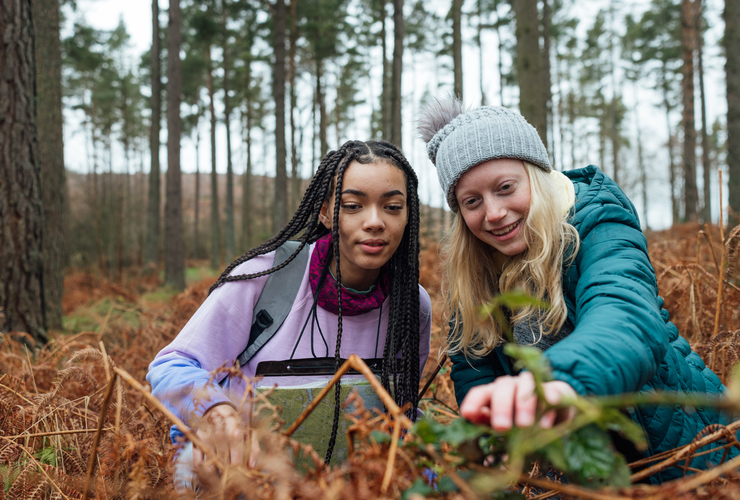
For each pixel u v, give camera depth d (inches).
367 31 831.7
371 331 60.7
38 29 233.5
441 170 58.9
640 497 23.1
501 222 55.3
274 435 31.4
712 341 63.9
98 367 83.6
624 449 46.6
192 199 1877.5
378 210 54.5
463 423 25.5
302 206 61.1
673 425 47.1
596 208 53.1
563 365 31.2
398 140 439.2
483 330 60.3
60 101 232.1
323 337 59.3
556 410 25.1
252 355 59.4
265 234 1090.1
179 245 454.9
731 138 276.4
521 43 199.0
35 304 135.7
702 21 657.0
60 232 208.8
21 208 133.9
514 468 21.4
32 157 137.4
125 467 46.3
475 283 61.9
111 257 457.7
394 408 27.6
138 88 1119.0
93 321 203.6
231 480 30.1
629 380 32.2
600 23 1009.5
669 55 719.7
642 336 35.9
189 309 167.5
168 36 481.4
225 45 807.1
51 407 62.2
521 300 22.0
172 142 467.5
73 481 45.3
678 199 1017.5
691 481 23.6
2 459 51.5
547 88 730.8
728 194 275.9
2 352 98.7
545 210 53.9
